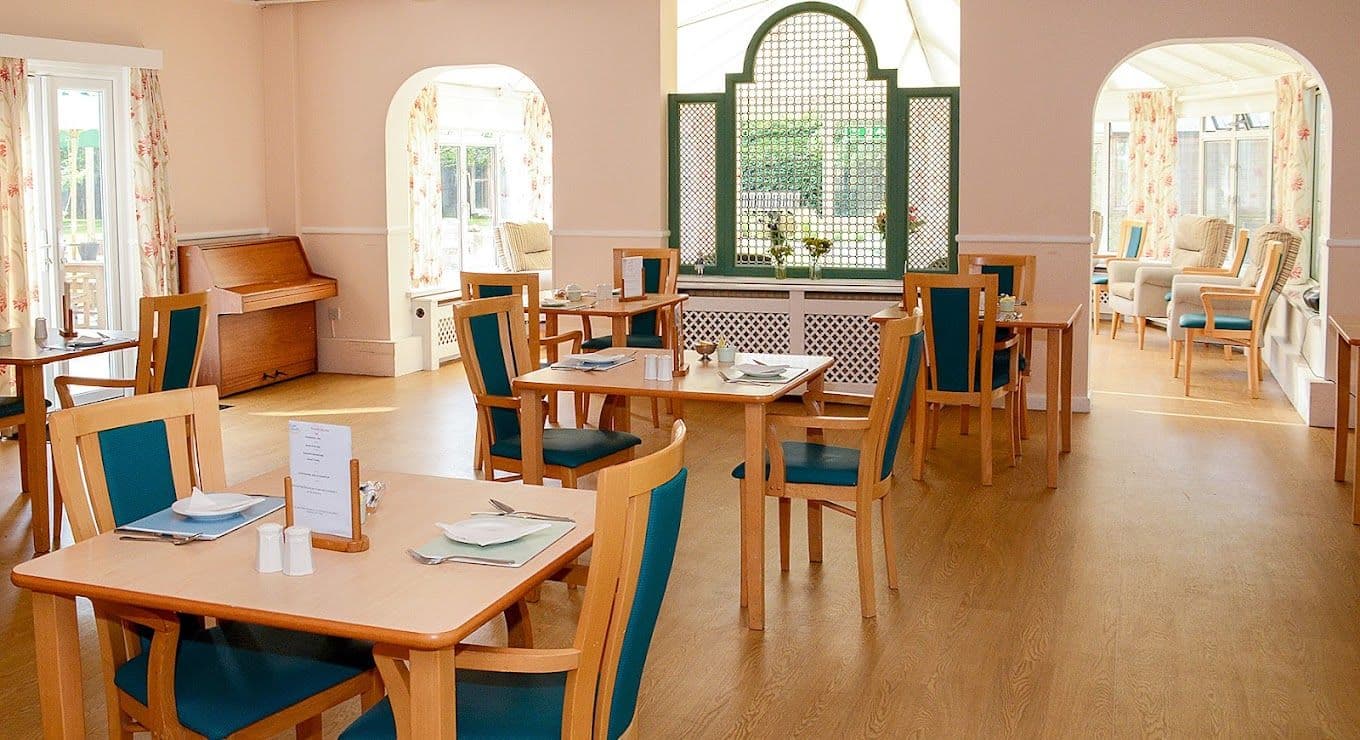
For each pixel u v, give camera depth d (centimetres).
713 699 358
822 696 360
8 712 348
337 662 265
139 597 226
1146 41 740
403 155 942
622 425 649
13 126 721
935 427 689
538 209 1268
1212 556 490
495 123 1225
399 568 240
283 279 905
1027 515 552
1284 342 898
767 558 491
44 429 506
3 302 721
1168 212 1310
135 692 256
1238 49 1070
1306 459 655
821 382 479
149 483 288
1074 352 786
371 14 907
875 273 841
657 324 802
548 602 443
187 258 848
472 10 880
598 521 218
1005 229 781
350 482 251
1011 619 422
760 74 846
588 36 855
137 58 802
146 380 528
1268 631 409
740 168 859
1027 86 766
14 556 498
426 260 1070
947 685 368
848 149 838
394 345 935
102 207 808
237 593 226
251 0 914
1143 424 752
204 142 887
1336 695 359
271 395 858
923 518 548
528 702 245
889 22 1180
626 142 857
